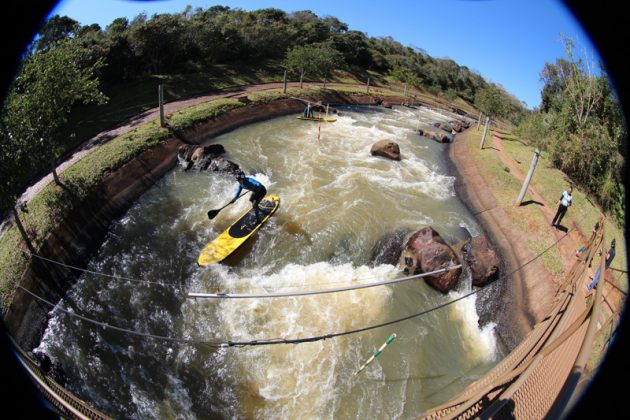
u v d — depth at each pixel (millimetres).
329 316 10359
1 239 10797
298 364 9062
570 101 23531
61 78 12281
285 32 43500
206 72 31891
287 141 22250
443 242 12680
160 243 12648
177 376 8664
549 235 14531
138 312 10148
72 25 27266
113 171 14758
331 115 29984
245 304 10523
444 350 10039
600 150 20062
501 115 33750
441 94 56125
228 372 8812
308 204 15312
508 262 13414
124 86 25953
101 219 12938
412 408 8469
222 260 11812
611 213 18891
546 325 7473
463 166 22281
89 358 8867
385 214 15359
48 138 12141
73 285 10727
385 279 11977
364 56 54531
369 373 9039
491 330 10867
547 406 4441
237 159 18672
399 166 20797
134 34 28031
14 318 8953
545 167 22625
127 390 8281
